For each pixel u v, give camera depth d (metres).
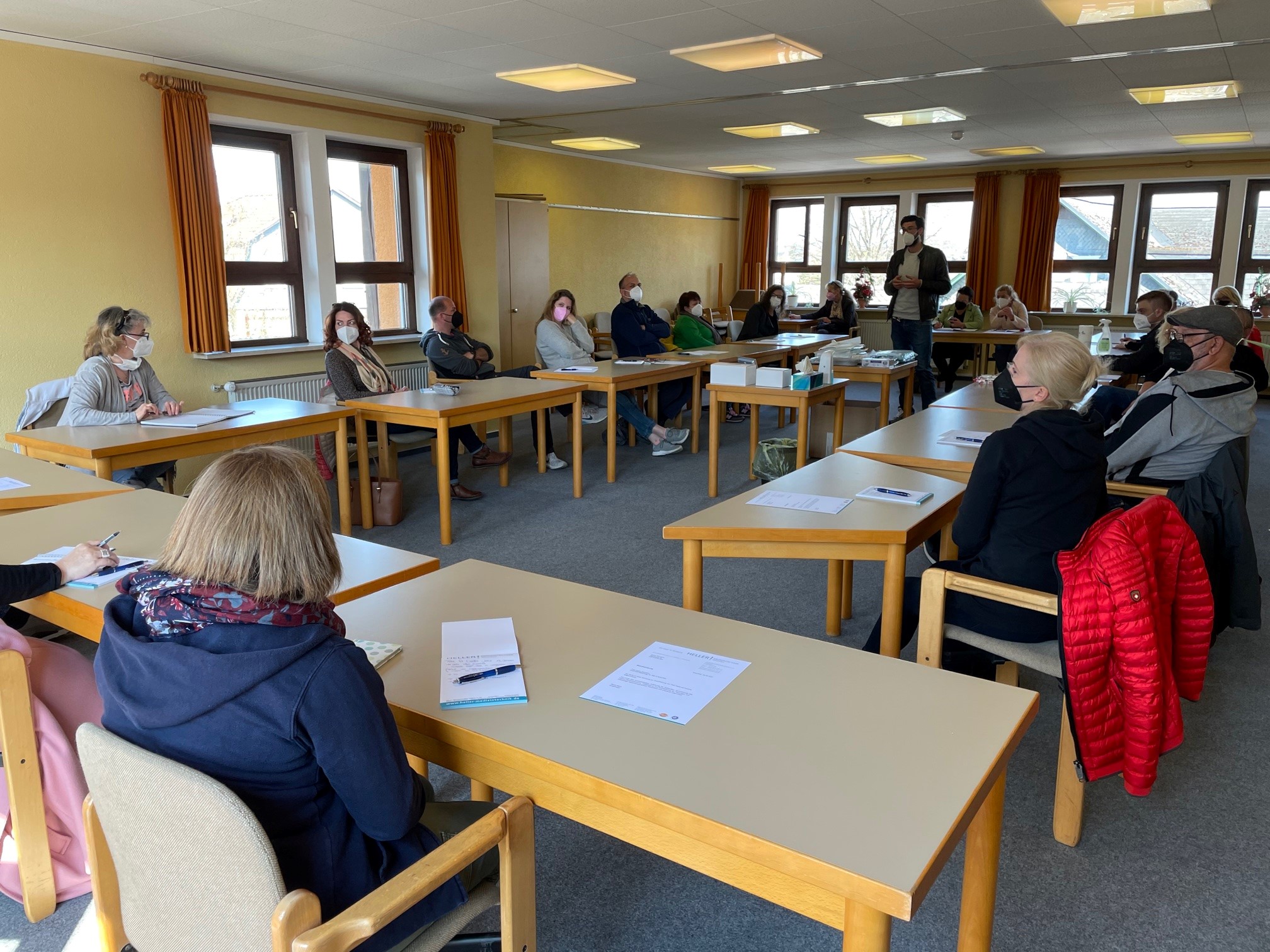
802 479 2.89
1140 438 3.12
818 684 1.51
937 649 2.14
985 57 5.42
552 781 1.27
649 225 11.72
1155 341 4.93
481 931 1.81
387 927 1.21
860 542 2.34
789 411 8.74
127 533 2.39
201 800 1.02
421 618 1.80
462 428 5.59
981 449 2.22
